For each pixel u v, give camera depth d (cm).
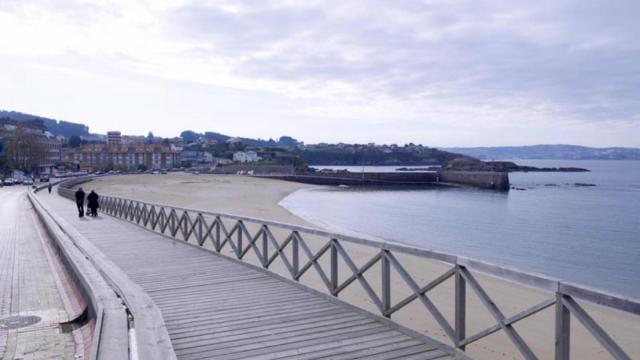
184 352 507
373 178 11125
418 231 2945
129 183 7612
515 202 5403
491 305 452
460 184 10250
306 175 11562
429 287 528
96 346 389
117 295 575
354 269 661
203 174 12475
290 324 601
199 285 825
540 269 1881
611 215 3959
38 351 506
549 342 794
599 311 1048
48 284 805
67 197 3722
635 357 773
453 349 496
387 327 587
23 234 1499
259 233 959
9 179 7612
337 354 499
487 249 2339
